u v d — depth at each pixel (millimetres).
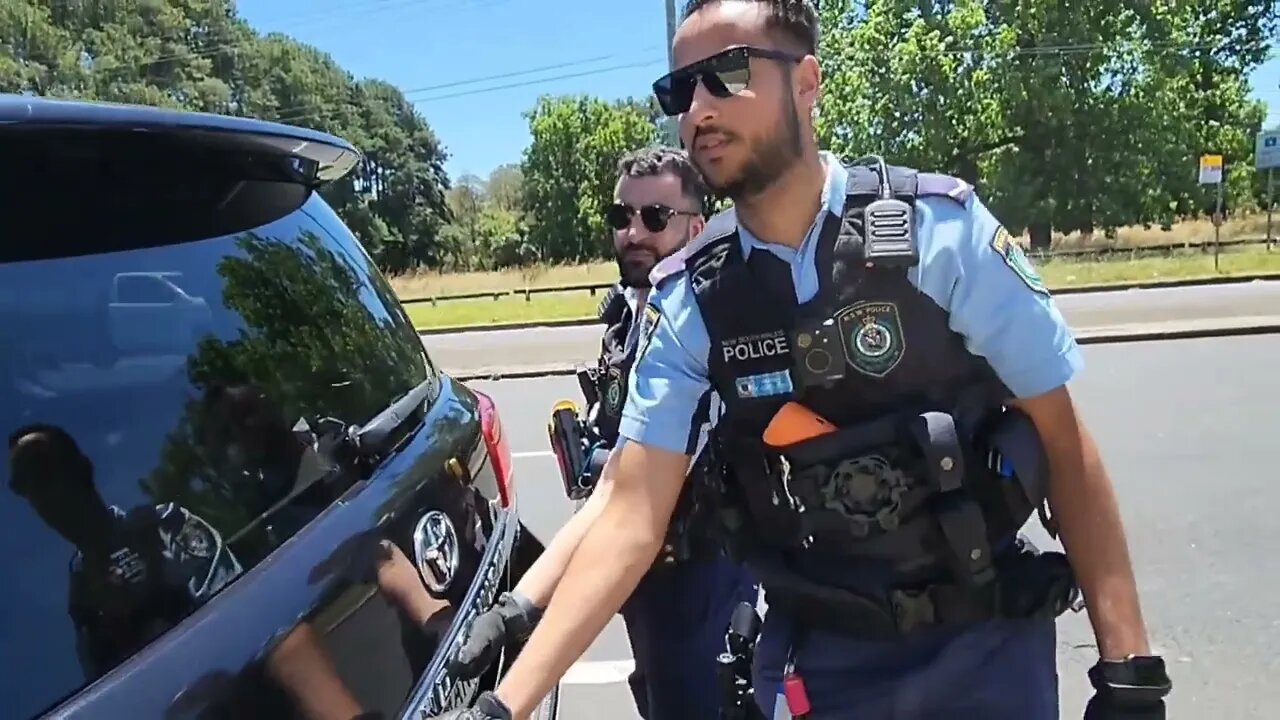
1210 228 32938
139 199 1564
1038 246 30922
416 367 2193
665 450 1592
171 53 55688
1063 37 29625
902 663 1544
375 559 1497
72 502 1200
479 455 2105
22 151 1320
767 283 1467
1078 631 3814
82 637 1106
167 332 1486
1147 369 8875
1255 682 3371
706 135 1419
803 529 1525
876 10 30547
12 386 1225
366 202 66625
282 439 1555
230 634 1198
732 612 2232
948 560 1478
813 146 1461
